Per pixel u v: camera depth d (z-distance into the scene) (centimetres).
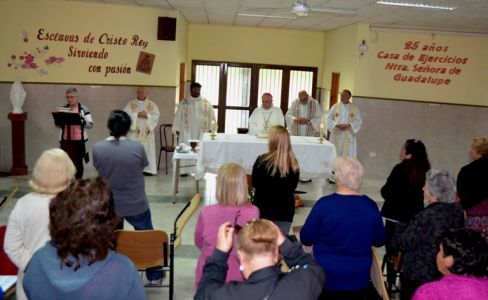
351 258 258
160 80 841
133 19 803
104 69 805
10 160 784
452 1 580
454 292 168
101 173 352
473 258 174
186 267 446
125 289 144
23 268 219
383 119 898
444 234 188
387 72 882
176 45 836
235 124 1123
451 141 901
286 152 342
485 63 875
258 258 169
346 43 930
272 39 1101
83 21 780
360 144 906
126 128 354
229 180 254
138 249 321
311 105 870
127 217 367
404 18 760
